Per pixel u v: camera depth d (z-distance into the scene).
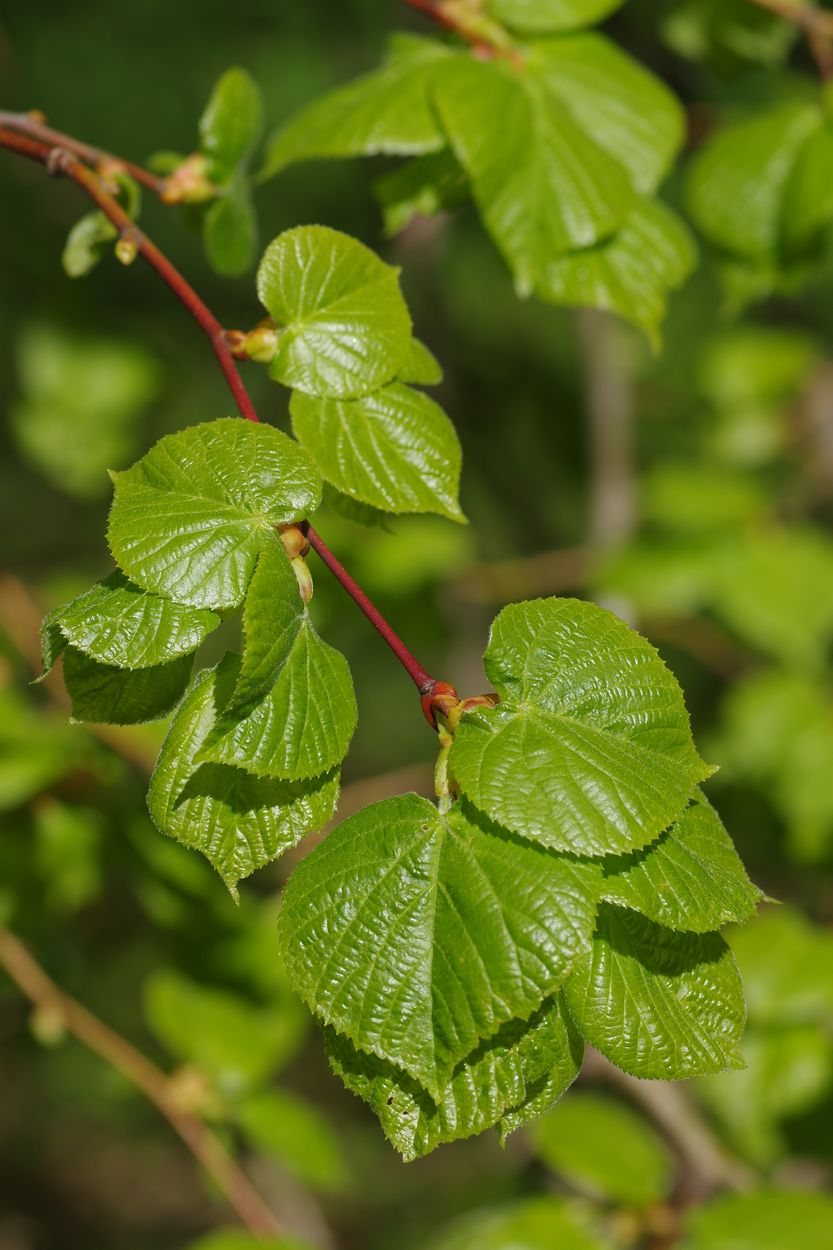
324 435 0.88
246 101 0.96
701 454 2.19
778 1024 1.37
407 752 2.74
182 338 1.94
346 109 0.99
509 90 0.98
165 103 2.21
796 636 1.70
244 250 0.97
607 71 1.01
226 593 0.84
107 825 1.17
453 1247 1.14
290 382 0.88
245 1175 1.63
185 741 0.84
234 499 0.84
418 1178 2.86
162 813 0.84
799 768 1.73
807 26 1.10
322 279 0.88
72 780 1.15
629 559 1.74
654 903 0.83
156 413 1.96
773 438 2.00
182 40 2.21
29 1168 3.14
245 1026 1.24
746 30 1.26
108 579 0.84
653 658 0.85
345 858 0.84
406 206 1.00
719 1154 1.33
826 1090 1.35
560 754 0.84
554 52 1.01
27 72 2.14
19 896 1.18
